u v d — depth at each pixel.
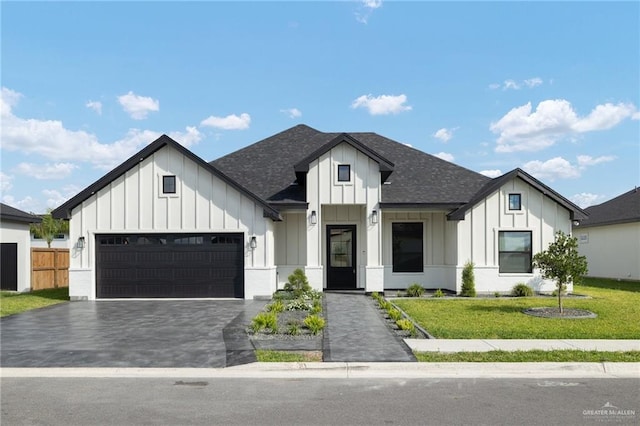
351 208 20.97
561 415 6.38
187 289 18.45
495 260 19.56
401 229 21.42
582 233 31.50
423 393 7.34
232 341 10.71
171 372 8.57
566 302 16.69
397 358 9.12
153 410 6.62
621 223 27.11
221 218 18.41
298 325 12.47
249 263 18.36
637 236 26.19
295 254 20.83
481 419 6.23
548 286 19.58
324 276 20.91
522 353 9.35
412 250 21.39
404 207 19.70
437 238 21.30
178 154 18.48
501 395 7.23
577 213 19.67
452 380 8.07
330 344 10.30
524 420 6.20
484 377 8.25
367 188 19.55
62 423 6.14
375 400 7.00
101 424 6.10
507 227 19.64
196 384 7.88
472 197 20.34
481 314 14.02
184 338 11.06
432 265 21.25
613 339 10.60
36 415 6.43
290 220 20.91
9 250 22.39
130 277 18.50
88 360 9.25
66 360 9.25
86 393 7.40
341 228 21.02
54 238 40.78
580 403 6.86
